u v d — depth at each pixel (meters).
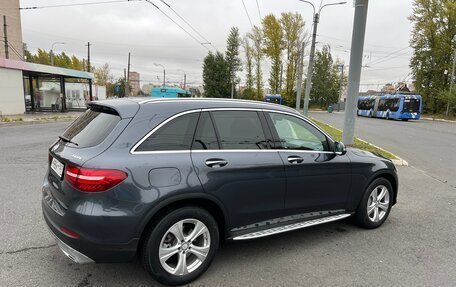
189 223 3.23
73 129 3.51
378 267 3.70
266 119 3.84
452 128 26.69
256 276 3.44
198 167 3.20
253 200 3.57
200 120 3.39
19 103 23.73
